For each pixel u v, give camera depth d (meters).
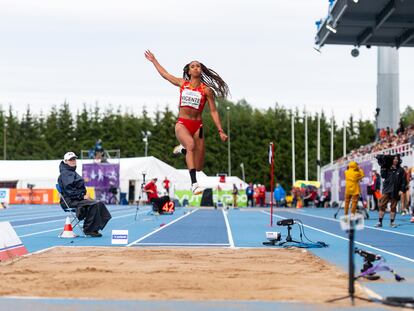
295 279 8.15
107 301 6.44
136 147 103.44
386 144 40.19
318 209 45.06
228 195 53.16
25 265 9.53
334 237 16.12
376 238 15.73
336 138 105.31
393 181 20.47
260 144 102.56
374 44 32.88
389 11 27.25
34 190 53.59
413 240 15.08
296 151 102.75
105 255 11.08
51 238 15.46
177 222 23.75
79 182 15.93
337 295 6.89
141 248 12.37
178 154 8.17
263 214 33.22
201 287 7.38
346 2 26.97
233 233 17.53
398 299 6.44
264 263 10.00
